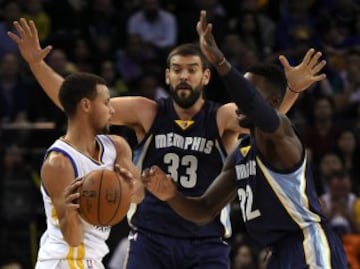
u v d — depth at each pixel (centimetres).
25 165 1420
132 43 1705
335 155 1422
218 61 679
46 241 753
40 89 1536
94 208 710
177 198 762
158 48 1742
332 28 1873
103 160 757
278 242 733
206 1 1803
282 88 735
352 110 1633
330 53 1773
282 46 1819
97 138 764
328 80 1722
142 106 897
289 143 705
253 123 704
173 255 890
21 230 1396
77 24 1773
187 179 888
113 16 1806
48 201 746
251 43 1798
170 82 888
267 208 722
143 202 892
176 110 895
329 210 1346
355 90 1703
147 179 753
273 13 1891
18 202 1403
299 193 714
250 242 1321
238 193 743
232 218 1361
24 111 1548
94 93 749
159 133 895
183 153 888
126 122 898
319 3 1927
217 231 895
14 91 1555
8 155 1412
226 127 888
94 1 1800
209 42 680
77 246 731
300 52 1680
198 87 884
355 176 1473
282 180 711
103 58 1705
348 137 1484
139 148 899
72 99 747
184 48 886
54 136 1428
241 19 1819
